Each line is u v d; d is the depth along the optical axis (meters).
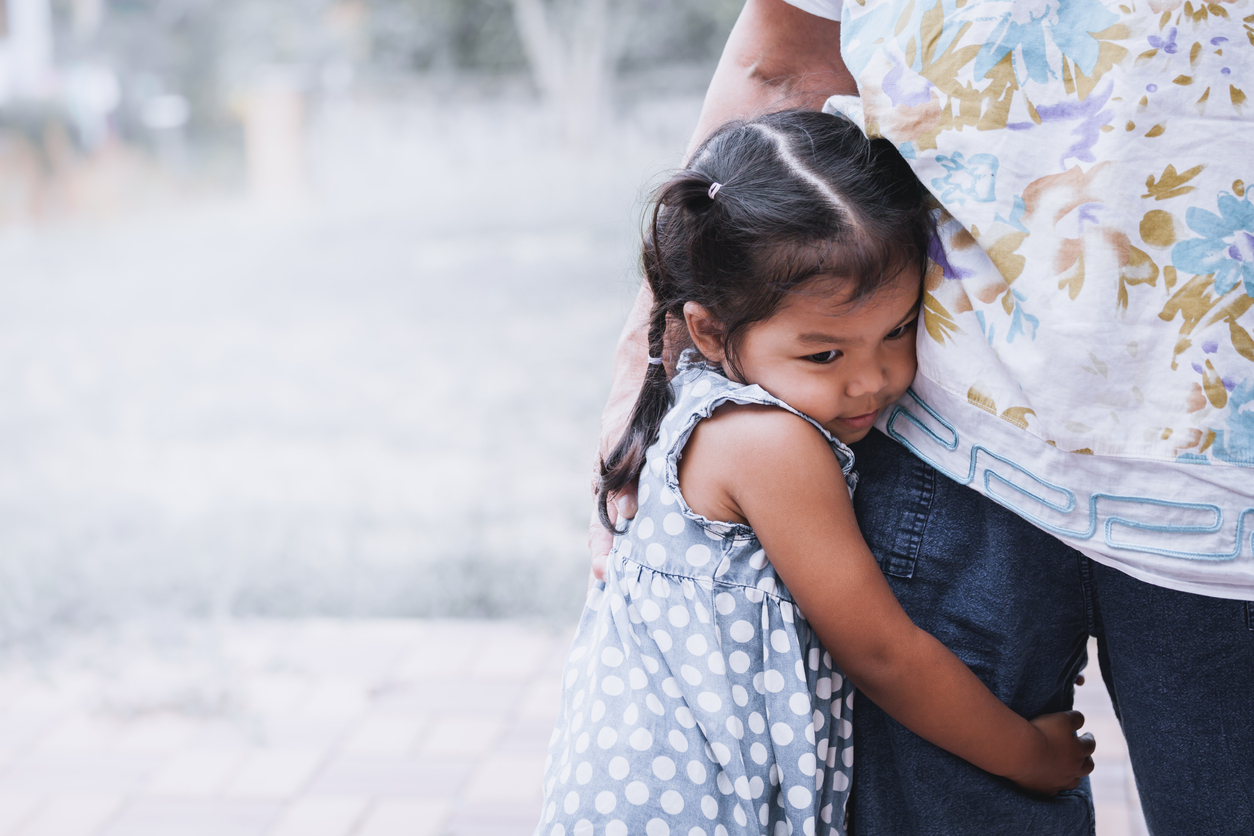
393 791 2.78
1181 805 1.17
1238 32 1.00
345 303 8.84
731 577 1.21
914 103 1.08
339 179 15.73
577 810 1.18
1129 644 1.17
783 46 1.43
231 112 18.16
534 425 5.66
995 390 1.10
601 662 1.25
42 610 3.79
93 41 17.70
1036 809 1.26
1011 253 1.04
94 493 5.07
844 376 1.16
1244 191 1.00
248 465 5.37
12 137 15.10
